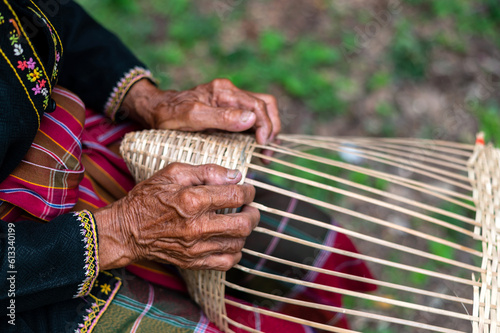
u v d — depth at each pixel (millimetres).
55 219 1012
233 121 1201
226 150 1169
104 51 1398
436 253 2125
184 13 3301
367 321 1899
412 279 2023
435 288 1990
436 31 3342
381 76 3018
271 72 2949
